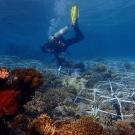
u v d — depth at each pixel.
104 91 10.98
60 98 8.84
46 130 3.23
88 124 3.38
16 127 3.98
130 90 11.20
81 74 14.34
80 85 11.15
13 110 3.39
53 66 17.91
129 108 8.88
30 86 3.86
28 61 20.73
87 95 10.29
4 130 3.64
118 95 10.25
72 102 9.07
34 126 3.29
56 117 7.12
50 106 7.37
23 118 4.14
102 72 14.80
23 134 3.96
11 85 3.63
